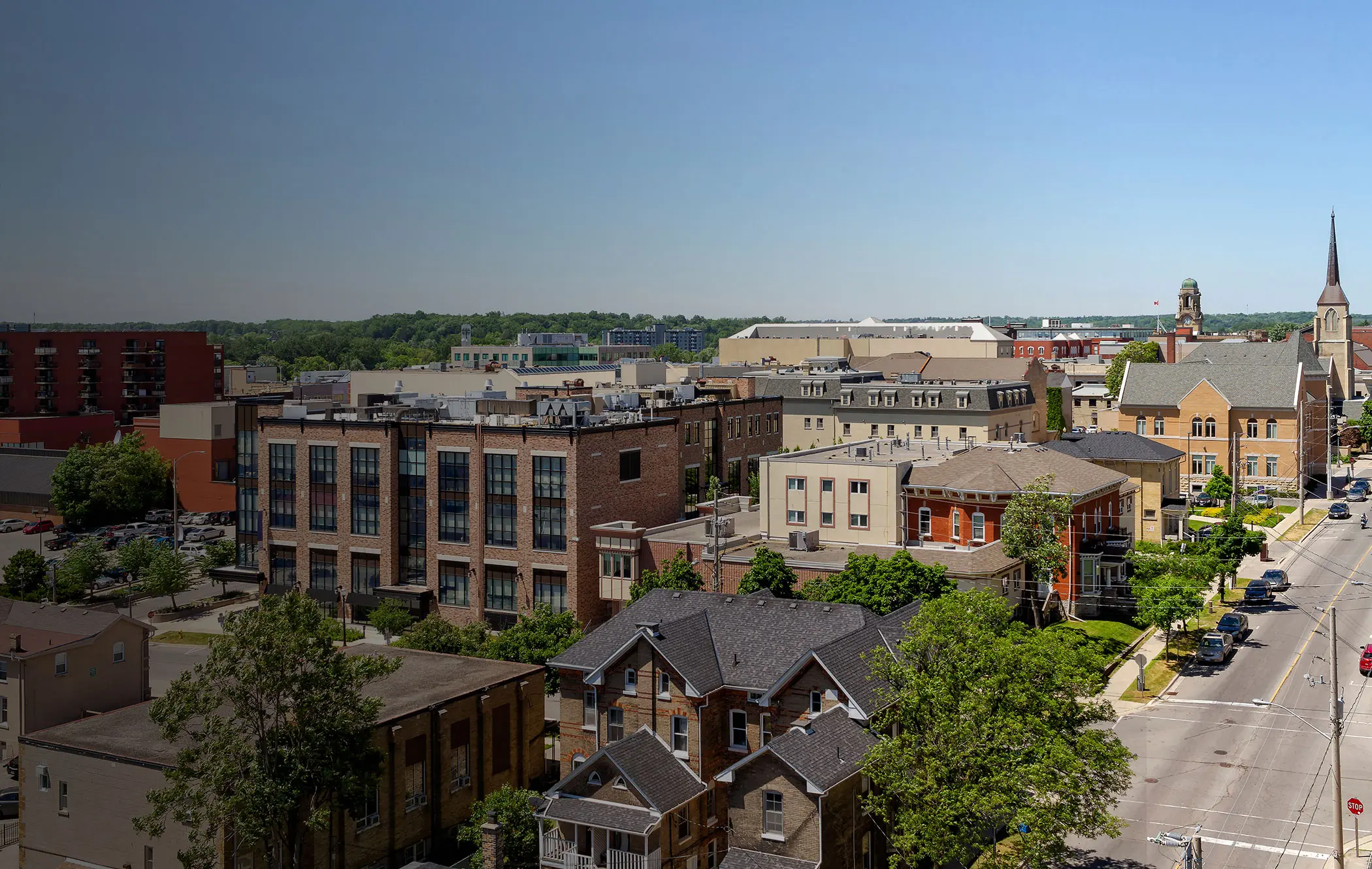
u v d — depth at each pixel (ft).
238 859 164.25
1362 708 229.86
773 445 459.32
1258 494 461.37
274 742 156.04
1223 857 169.17
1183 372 505.25
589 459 309.83
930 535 298.76
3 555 437.17
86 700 242.99
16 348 650.43
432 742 191.72
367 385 579.07
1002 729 152.35
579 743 192.85
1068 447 362.74
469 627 278.87
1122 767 154.92
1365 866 164.35
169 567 351.87
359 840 178.19
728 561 279.90
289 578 354.74
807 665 174.29
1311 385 525.34
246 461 365.81
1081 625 287.69
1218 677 253.03
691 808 166.81
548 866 164.04
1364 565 354.74
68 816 180.24
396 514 335.67
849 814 160.35
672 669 179.32
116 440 551.18
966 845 155.84
